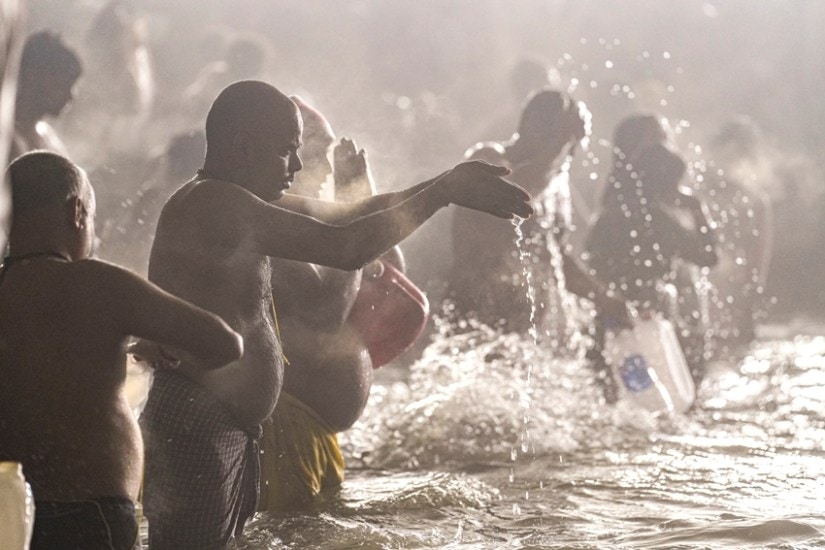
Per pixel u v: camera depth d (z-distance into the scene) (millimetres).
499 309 8984
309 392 6305
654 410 9055
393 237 5113
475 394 8336
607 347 9273
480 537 5559
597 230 10359
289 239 5109
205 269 5117
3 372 4336
